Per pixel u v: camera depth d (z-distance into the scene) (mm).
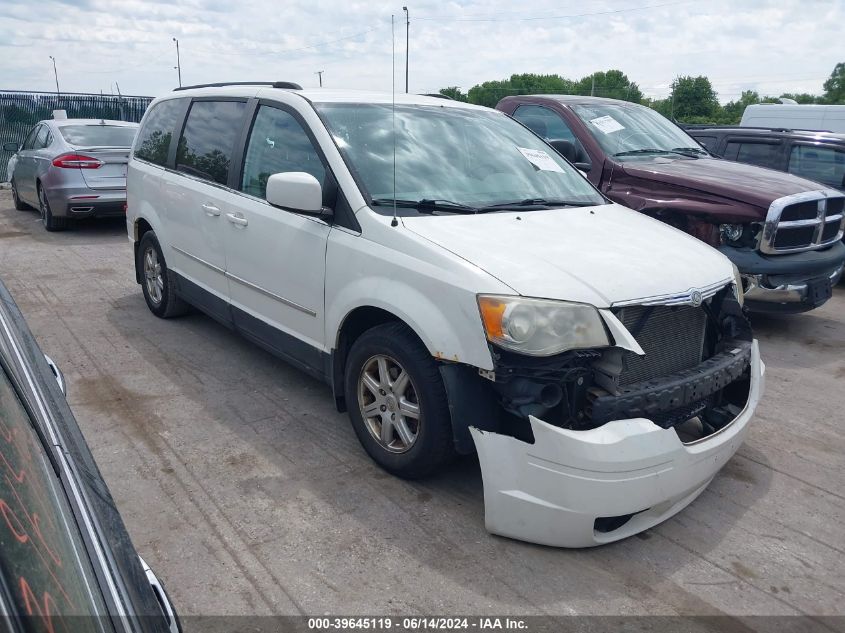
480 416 3186
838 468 4094
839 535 3428
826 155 8281
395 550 3154
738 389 3814
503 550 3172
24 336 1782
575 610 2836
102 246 9547
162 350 5527
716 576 3082
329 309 3916
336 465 3861
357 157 3990
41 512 1207
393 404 3605
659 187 6453
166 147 5797
